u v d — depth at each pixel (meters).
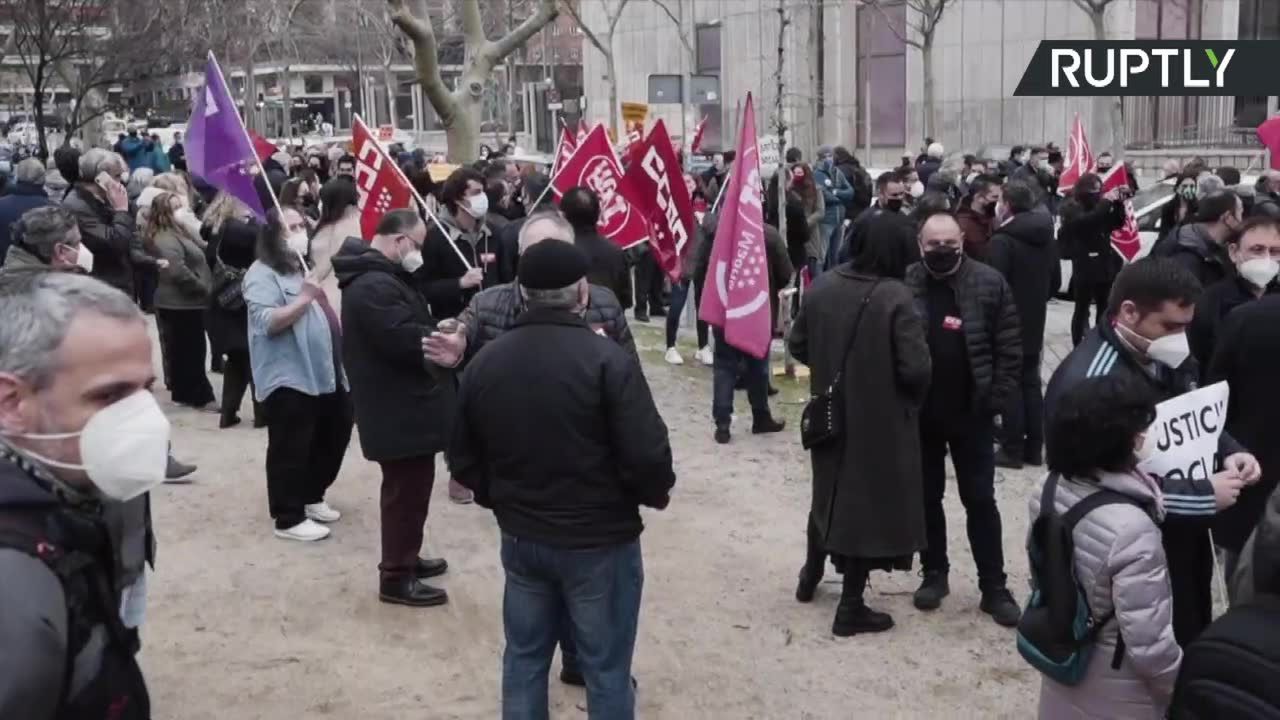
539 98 54.47
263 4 49.34
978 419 5.98
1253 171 22.97
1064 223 11.67
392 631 6.03
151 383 2.37
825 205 15.84
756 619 6.24
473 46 14.24
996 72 33.28
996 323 5.94
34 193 10.09
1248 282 5.51
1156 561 3.26
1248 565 2.50
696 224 12.34
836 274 5.81
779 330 11.95
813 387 5.88
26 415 2.25
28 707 2.04
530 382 4.09
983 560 6.15
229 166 7.14
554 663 5.73
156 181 10.46
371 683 5.47
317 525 7.36
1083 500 3.36
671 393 11.52
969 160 19.94
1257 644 2.29
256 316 6.95
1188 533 4.02
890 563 5.84
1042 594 3.47
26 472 2.25
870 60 36.62
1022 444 8.90
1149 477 3.55
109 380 2.27
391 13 13.31
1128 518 3.28
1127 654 3.31
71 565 2.19
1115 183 12.48
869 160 36.69
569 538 4.12
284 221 7.07
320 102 69.94
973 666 5.68
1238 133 27.70
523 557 4.21
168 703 5.25
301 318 7.03
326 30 56.50
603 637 4.21
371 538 7.37
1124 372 4.15
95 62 27.17
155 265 10.23
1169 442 3.89
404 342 5.79
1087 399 3.33
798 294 12.27
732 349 9.59
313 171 17.61
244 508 7.91
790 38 33.94
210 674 5.54
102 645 2.27
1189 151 27.48
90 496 2.33
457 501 8.15
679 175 10.56
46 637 2.08
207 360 13.00
